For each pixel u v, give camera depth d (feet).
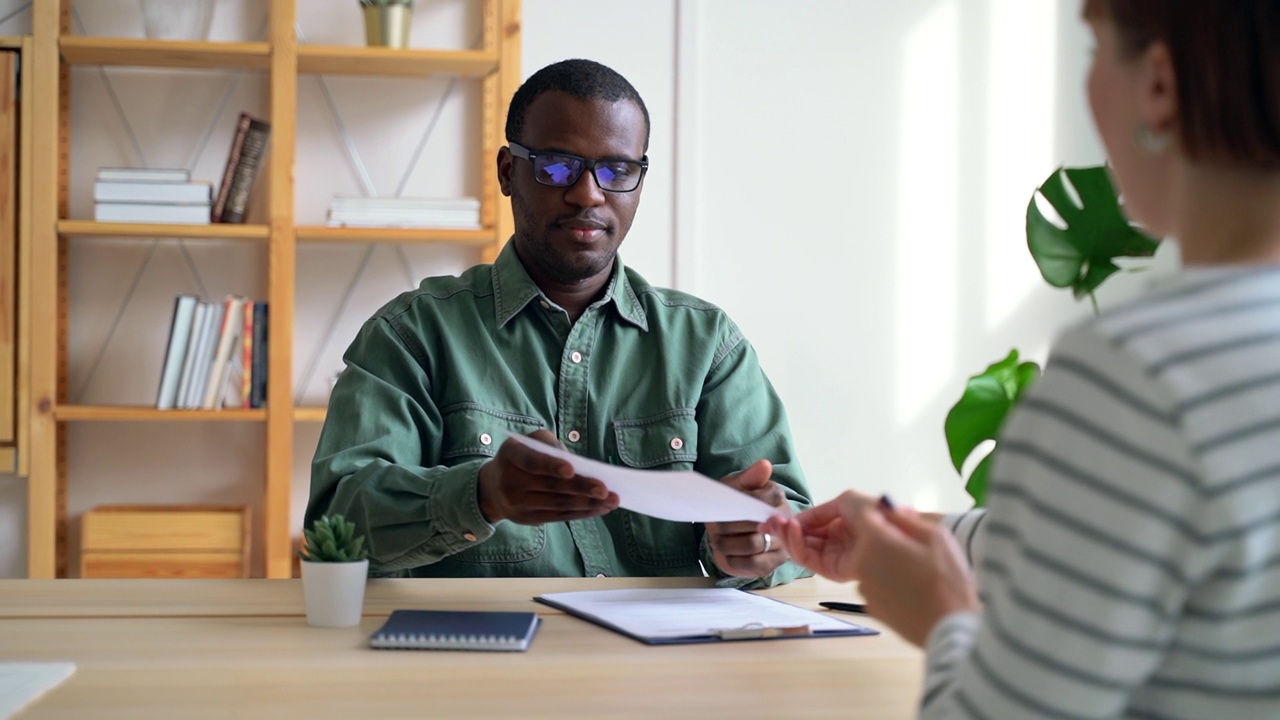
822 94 10.32
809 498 5.66
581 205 5.65
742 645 3.51
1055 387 1.83
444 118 9.75
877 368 10.41
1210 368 1.71
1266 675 1.77
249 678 2.99
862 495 3.55
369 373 5.44
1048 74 10.68
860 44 10.39
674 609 4.00
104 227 8.70
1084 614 1.73
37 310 8.68
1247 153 1.83
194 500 9.52
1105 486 1.72
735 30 10.19
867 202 10.40
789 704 2.83
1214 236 1.92
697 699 2.86
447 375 5.64
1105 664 1.72
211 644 3.40
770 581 4.78
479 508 4.35
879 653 3.42
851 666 3.25
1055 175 5.91
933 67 10.51
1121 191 2.12
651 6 10.02
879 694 2.95
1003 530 1.93
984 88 10.59
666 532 5.61
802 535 3.65
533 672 3.10
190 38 8.98
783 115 10.26
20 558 9.29
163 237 9.00
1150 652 1.74
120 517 8.77
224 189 8.94
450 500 4.38
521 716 2.66
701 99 10.13
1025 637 1.78
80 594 4.25
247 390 8.88
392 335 5.63
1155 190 2.05
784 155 10.26
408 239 8.95
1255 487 1.68
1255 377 1.71
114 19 9.37
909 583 2.30
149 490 9.46
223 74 9.49
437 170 9.75
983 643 1.89
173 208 8.84
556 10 9.91
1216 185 1.90
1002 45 10.61
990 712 1.82
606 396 5.77
